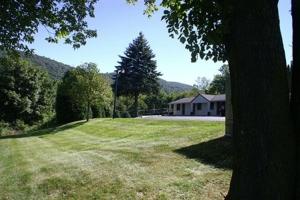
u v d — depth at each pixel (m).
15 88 63.75
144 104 87.31
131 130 32.31
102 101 53.78
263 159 4.44
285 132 4.48
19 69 63.69
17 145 32.00
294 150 4.54
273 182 4.43
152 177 11.27
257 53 4.47
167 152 15.39
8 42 11.41
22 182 12.70
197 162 12.56
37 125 65.25
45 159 18.20
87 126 44.62
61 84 59.50
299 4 4.77
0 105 62.72
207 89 105.62
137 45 77.94
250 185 4.49
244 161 4.54
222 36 5.39
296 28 4.80
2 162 19.50
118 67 77.75
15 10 10.90
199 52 6.32
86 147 23.16
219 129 19.91
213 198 8.76
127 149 17.58
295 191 4.46
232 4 4.82
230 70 4.87
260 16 4.50
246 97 4.51
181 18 6.48
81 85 52.91
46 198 10.62
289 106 4.65
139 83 76.81
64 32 11.61
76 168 13.84
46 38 11.73
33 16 11.09
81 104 54.91
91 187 11.07
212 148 14.20
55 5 11.33
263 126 4.44
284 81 4.54
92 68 53.47
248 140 4.50
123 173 12.22
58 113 59.91
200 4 5.98
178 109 78.00
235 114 4.69
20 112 63.69
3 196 11.18
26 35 11.53
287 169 4.46
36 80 65.56
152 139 20.92
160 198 9.30
